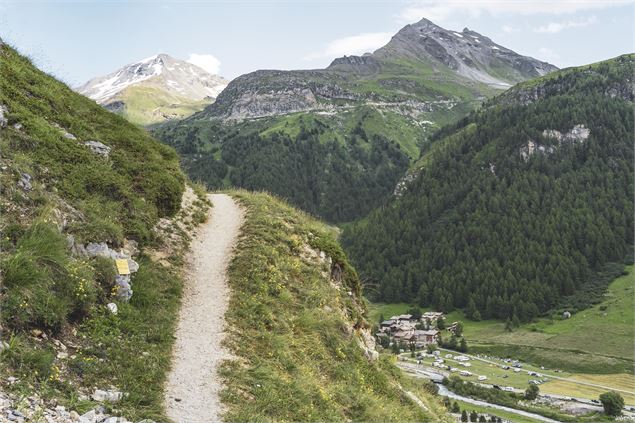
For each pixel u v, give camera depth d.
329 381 17.17
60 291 13.31
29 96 22.47
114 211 19.38
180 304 18.08
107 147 23.67
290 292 21.31
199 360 14.58
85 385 11.34
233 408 12.48
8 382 9.85
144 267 18.50
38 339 11.77
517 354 156.38
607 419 99.25
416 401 21.33
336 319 20.98
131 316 15.27
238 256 22.44
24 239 13.49
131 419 10.59
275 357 16.19
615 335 152.62
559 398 113.56
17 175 15.75
